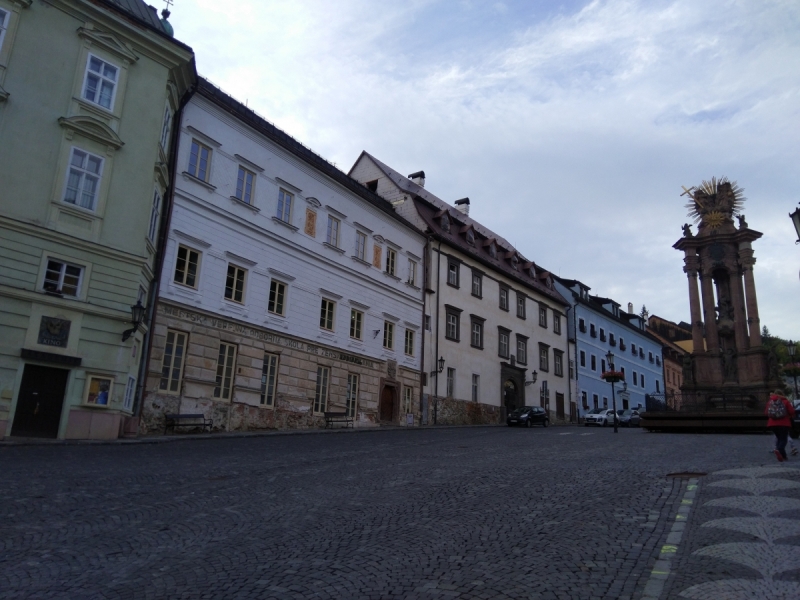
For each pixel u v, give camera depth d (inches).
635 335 2906.0
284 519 359.3
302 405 1150.3
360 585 242.1
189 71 937.5
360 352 1322.6
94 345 766.5
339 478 514.9
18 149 726.5
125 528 331.9
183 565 269.3
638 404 2807.6
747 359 1343.5
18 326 705.0
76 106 781.9
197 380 958.4
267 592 235.1
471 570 258.7
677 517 343.3
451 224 1809.8
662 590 229.3
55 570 259.0
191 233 981.8
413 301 1534.2
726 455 645.9
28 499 386.9
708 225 1422.2
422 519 357.1
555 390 2145.7
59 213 750.5
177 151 969.5
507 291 1974.7
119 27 834.2
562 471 537.3
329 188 1289.4
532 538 308.5
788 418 591.8
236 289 1056.8
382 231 1450.5
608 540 301.0
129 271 810.8
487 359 1798.7
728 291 1417.3
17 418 697.6
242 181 1091.9
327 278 1253.7
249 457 654.5
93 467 529.3
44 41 765.3
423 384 1525.6
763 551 272.4
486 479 499.8
